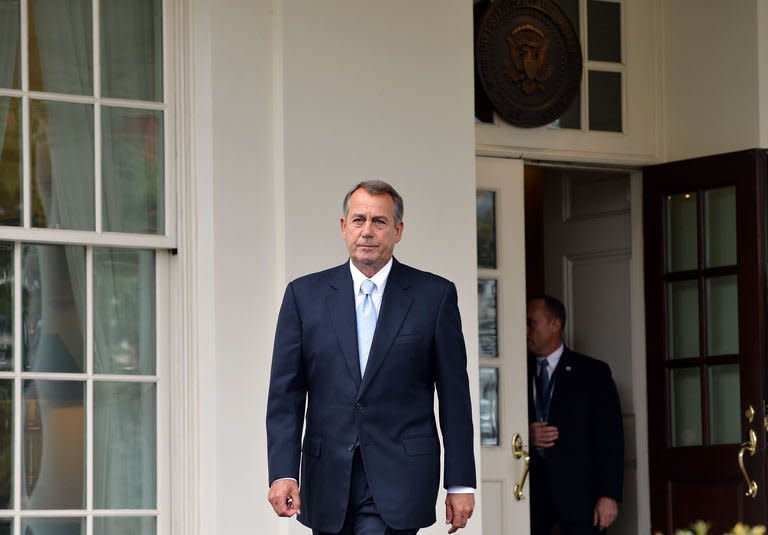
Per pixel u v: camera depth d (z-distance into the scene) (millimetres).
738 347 8641
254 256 7281
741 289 8602
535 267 10109
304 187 7355
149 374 7191
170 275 7262
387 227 5855
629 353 9469
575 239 9898
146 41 7273
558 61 8852
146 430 7172
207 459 7129
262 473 7203
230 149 7262
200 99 7273
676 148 9203
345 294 5883
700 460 8797
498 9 8680
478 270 8648
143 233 7184
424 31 7746
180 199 7250
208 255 7203
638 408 9383
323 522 5777
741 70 8805
